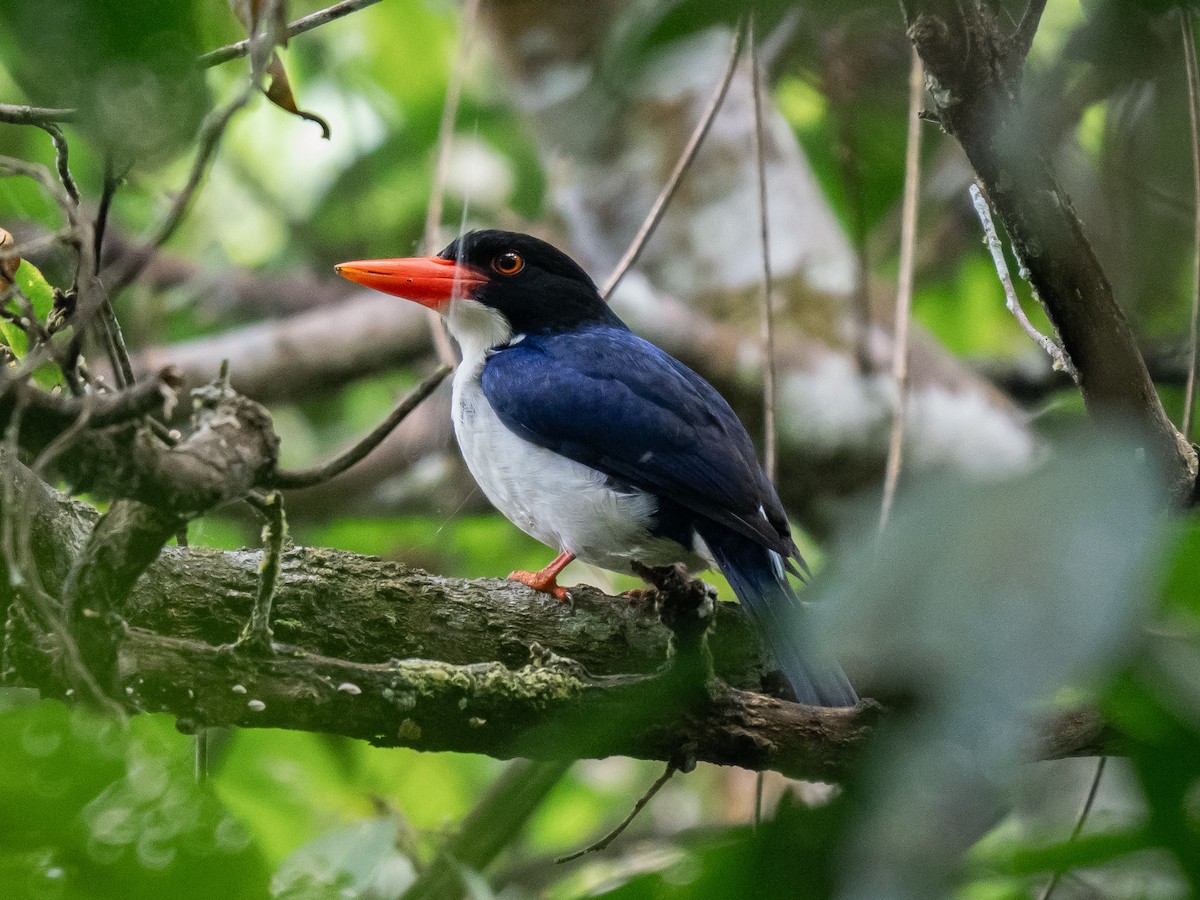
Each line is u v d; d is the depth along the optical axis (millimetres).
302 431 14898
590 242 13047
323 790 10336
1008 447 12117
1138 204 9555
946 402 12234
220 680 5711
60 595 5750
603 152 12906
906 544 2287
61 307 5816
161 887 3834
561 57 12461
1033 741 5672
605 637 7461
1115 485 2186
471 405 9812
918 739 2535
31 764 3812
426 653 7188
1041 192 5832
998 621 2172
